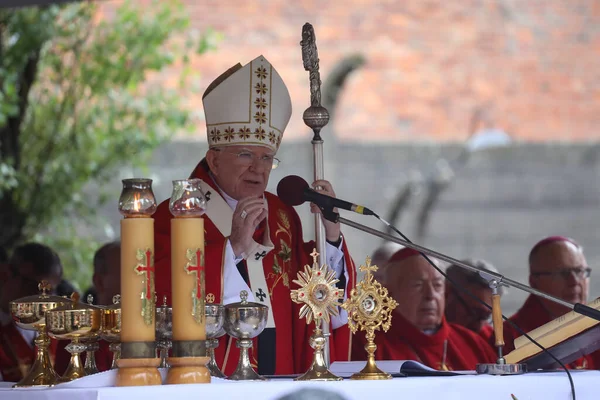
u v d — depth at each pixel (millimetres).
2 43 21375
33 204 21969
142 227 7492
